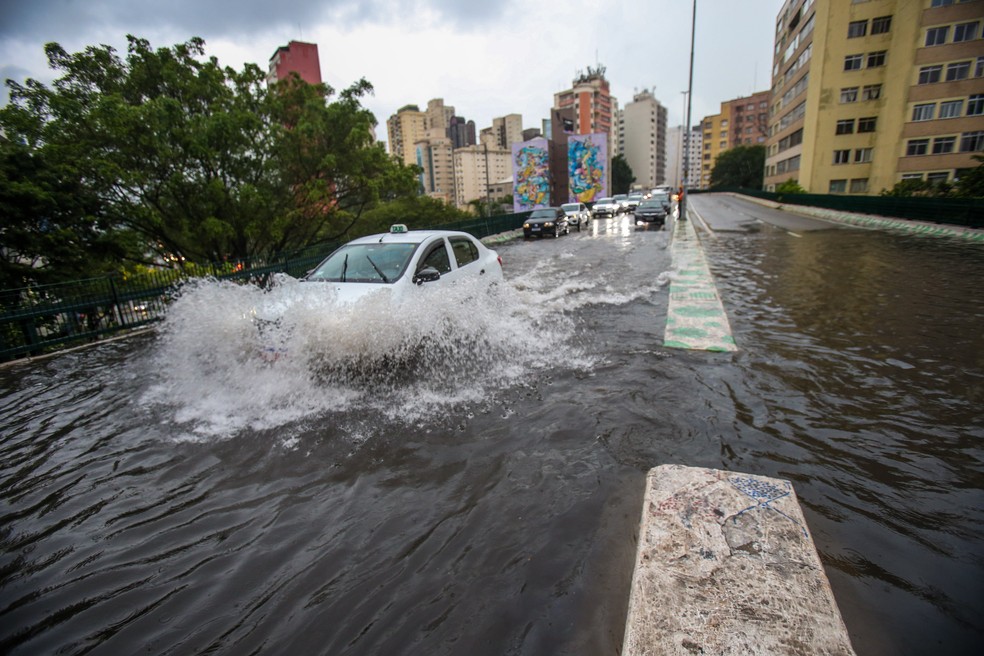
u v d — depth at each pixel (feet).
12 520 9.85
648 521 7.79
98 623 7.00
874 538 7.73
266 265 39.22
